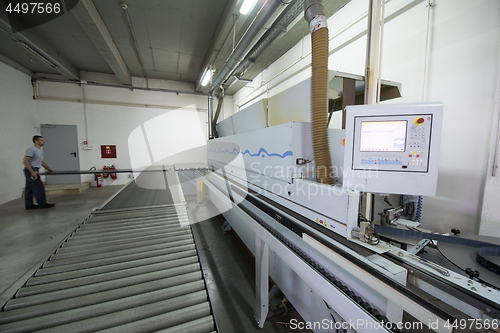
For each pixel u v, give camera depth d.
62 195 4.50
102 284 0.75
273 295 1.60
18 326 0.58
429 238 0.90
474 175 1.54
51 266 0.84
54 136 4.91
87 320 0.61
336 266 0.88
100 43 3.27
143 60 4.44
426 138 0.72
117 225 1.27
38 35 3.40
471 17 1.50
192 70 5.04
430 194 0.74
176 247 1.02
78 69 4.91
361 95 1.68
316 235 0.82
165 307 0.67
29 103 4.55
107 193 4.67
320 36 0.99
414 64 1.86
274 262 1.45
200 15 2.94
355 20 2.34
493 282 0.61
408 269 0.63
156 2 2.68
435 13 1.70
